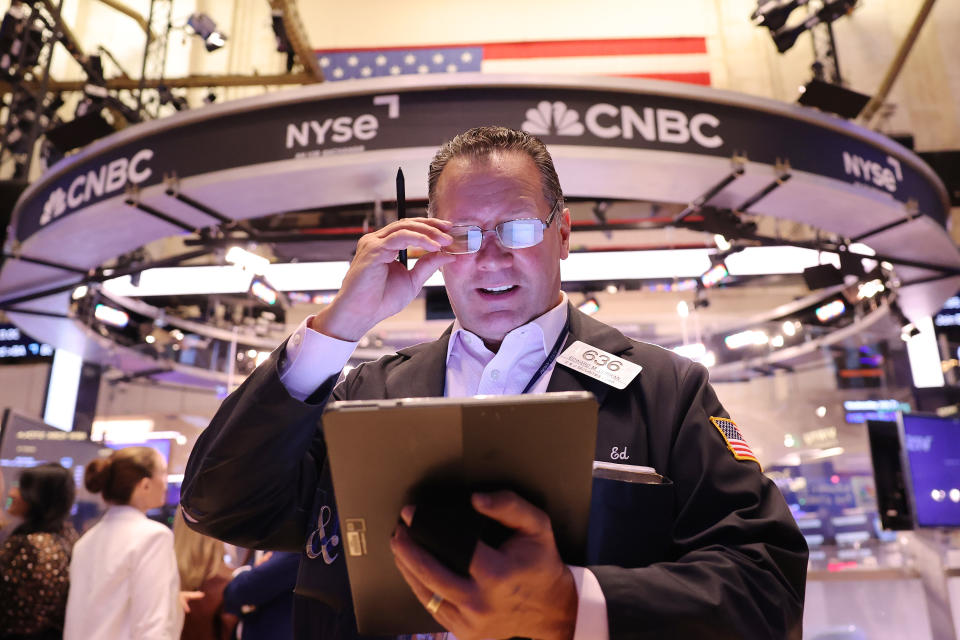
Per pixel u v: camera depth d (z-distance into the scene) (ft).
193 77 22.90
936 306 20.86
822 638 11.37
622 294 26.61
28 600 8.54
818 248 16.75
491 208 3.40
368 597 2.43
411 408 1.96
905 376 25.91
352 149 12.30
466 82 12.29
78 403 25.49
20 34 21.24
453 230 3.29
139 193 13.08
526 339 3.48
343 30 28.66
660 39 28.27
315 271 19.30
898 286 19.16
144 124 13.28
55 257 15.75
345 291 3.02
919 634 11.27
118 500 8.79
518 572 2.08
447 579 2.10
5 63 21.15
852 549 15.90
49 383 25.41
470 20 28.68
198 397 28.66
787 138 13.17
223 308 23.48
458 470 2.09
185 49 28.30
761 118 13.09
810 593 11.61
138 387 28.58
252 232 16.84
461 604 2.11
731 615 2.39
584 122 12.32
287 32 20.67
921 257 17.11
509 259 3.38
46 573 8.70
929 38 28.22
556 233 3.62
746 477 2.97
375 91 12.44
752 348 26.05
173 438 22.58
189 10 28.86
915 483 11.70
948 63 27.89
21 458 17.30
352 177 12.69
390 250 3.05
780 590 2.58
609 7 28.68
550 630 2.29
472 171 3.48
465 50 23.61
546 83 12.32
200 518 3.19
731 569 2.52
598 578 2.34
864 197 13.79
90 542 8.54
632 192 13.69
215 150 12.76
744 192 13.65
